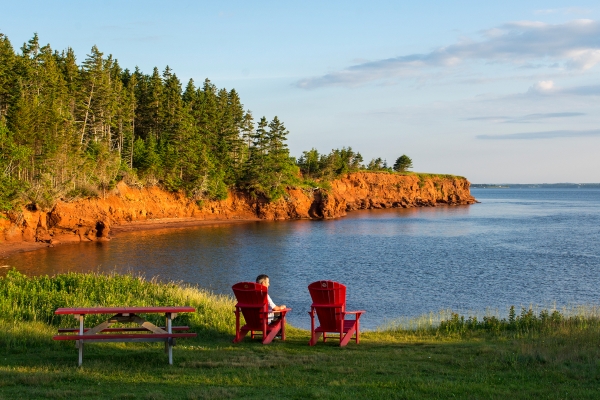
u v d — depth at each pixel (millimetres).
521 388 8508
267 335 13430
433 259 45281
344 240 63469
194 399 7797
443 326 16156
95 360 10555
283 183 101812
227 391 8164
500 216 112938
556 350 11070
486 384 8734
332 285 12867
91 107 79000
